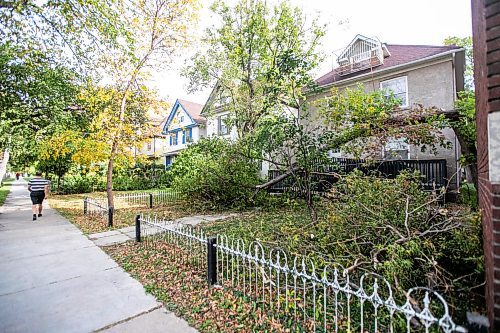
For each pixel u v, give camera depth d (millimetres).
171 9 10547
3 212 11383
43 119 11844
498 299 1879
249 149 10289
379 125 7328
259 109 13773
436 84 12930
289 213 9641
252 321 3123
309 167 7594
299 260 4297
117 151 10531
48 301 3656
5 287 4082
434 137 7594
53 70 11203
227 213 10461
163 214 10453
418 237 3385
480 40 2504
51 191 20609
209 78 14844
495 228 1908
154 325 3090
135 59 9883
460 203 7957
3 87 10508
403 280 3174
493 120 1966
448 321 1828
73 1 9133
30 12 9352
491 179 1955
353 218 4406
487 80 2014
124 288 4027
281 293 3717
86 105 11453
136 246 6082
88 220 9344
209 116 19688
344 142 7926
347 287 2553
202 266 4707
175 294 3811
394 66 13828
